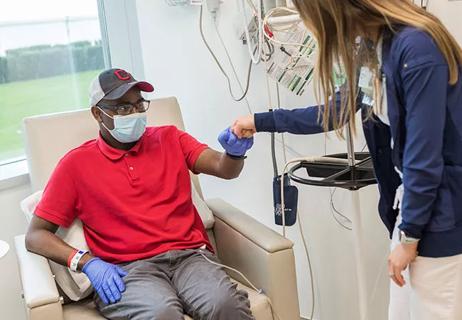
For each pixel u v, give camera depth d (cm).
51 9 261
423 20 127
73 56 272
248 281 192
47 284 167
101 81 192
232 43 242
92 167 193
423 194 128
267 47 206
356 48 135
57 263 185
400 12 128
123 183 193
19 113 256
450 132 129
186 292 178
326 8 131
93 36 276
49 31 261
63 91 271
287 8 189
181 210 199
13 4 248
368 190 217
